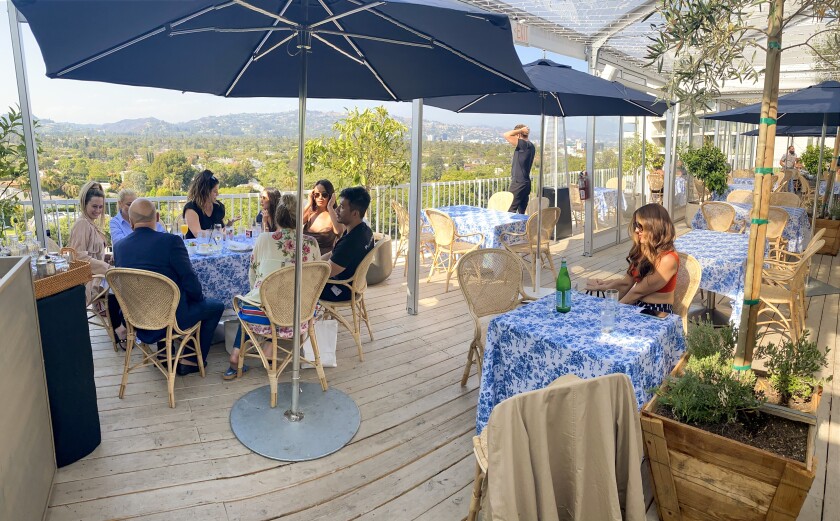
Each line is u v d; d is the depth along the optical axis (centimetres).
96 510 254
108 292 416
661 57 255
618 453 203
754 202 241
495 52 240
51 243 441
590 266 758
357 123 760
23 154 446
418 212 520
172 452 300
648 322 300
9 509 202
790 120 698
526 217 677
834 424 340
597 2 614
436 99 524
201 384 379
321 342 410
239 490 272
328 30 289
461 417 346
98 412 307
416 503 266
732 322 290
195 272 383
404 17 232
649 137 1053
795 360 259
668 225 349
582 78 487
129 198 473
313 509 261
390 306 562
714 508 234
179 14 222
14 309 221
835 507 266
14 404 213
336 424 329
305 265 338
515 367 295
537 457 183
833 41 305
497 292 399
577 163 862
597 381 190
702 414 238
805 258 430
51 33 197
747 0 224
